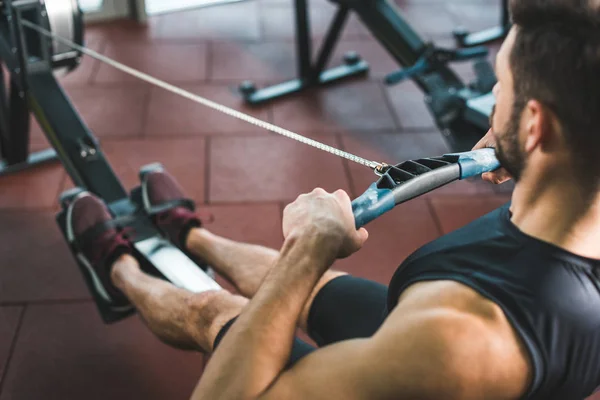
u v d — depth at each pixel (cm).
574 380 74
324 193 87
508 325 71
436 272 78
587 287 73
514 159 73
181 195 204
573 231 72
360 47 373
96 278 188
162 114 308
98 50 353
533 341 70
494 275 74
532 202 74
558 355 71
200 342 131
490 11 416
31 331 205
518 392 71
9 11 205
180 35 373
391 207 88
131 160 279
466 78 345
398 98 330
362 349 73
